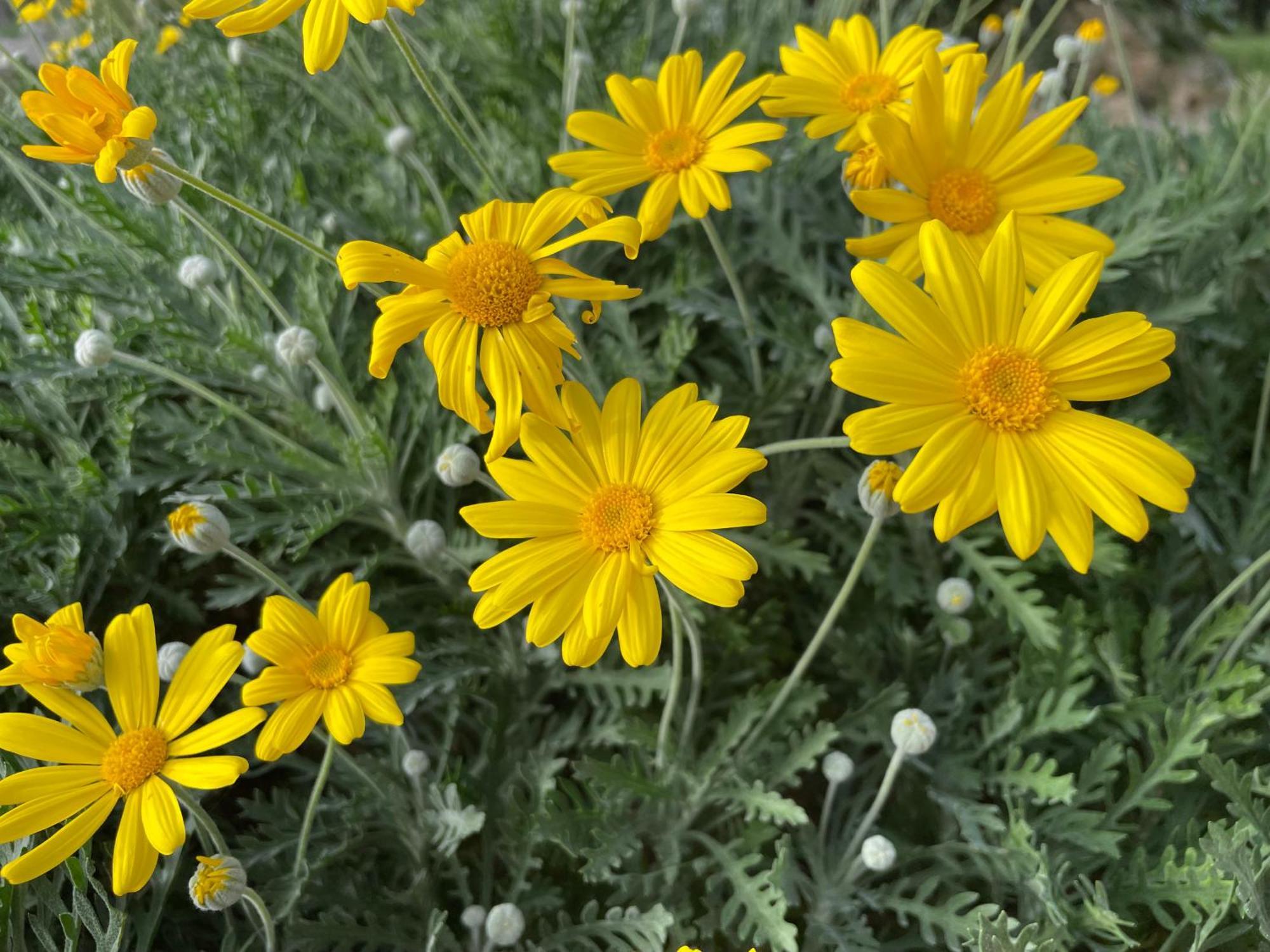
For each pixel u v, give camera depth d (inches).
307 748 11.3
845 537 11.7
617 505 7.1
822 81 9.4
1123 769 10.9
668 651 11.1
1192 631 10.5
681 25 11.5
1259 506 11.5
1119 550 10.5
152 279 11.5
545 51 14.6
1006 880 10.0
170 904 10.2
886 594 11.7
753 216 12.6
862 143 9.1
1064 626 10.4
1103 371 6.8
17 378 10.3
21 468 11.2
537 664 11.6
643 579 7.0
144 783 7.2
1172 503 6.5
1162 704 10.1
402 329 7.3
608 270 13.3
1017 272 6.8
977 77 8.3
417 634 11.4
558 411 7.3
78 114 7.3
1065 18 23.6
